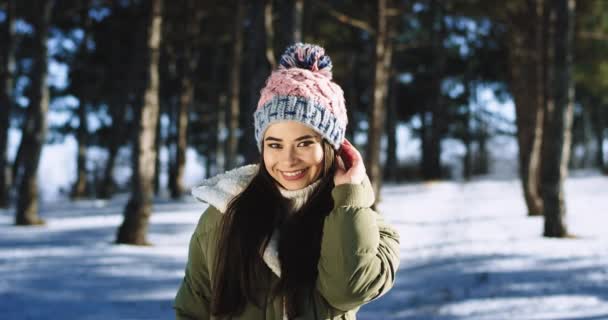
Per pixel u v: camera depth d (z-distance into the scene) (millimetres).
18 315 4590
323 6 11391
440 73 20281
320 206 1452
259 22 6871
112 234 8898
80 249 7496
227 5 16156
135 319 4551
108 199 18516
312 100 1405
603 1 13055
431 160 20984
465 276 5543
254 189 1506
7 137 14820
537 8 10953
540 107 10422
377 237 1362
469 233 8344
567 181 18750
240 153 26734
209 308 1658
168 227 9531
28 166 10188
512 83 12422
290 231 1440
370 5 14617
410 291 5207
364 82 26438
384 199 14109
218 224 1580
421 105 27328
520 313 4309
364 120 28562
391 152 23469
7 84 14922
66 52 20125
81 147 20578
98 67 20453
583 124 33438
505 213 10805
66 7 16625
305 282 1410
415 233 8539
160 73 20406
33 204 10195
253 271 1454
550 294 4785
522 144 11844
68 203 16516
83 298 5145
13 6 14992
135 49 17969
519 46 12180
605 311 4242
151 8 8266
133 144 8203
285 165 1423
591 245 6988
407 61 24094
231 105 13453
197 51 20250
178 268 6465
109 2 17172
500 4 12023
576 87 21844
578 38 13734
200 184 1628
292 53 1524
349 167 1479
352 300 1344
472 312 4418
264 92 1469
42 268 6277
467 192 15750
